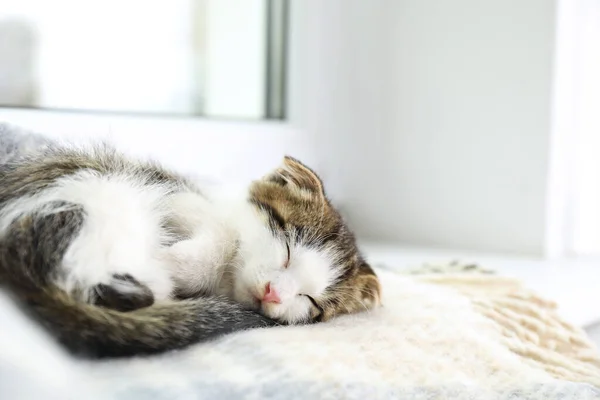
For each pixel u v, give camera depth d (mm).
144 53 717
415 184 830
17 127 503
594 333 598
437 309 483
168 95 739
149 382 348
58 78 665
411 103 822
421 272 637
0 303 343
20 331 328
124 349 372
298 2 785
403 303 491
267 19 798
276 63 807
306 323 470
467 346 434
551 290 616
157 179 491
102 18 686
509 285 585
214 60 765
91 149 490
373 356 403
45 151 478
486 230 796
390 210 853
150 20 717
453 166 806
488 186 789
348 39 821
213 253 472
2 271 371
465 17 781
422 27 806
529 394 410
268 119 802
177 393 344
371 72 838
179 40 739
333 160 830
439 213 820
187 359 377
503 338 465
